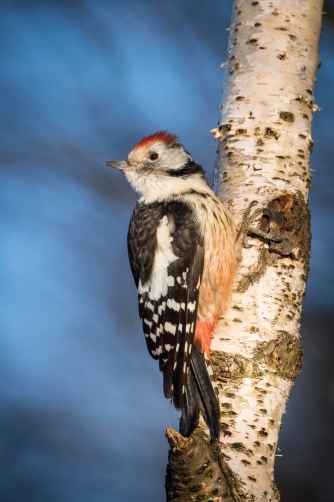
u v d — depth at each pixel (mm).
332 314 16938
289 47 10508
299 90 10383
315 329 16922
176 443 7898
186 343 9672
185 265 10469
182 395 9453
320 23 10945
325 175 17781
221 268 9828
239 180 10172
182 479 8031
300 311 9758
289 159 10125
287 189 9977
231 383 9156
